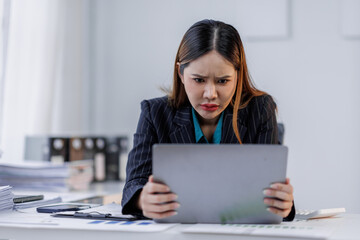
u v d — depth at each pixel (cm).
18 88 261
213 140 147
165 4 337
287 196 109
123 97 343
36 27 278
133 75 342
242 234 98
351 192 301
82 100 329
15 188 207
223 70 123
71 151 272
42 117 280
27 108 269
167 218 112
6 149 254
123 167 300
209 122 147
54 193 200
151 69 339
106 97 346
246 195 110
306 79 309
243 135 144
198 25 128
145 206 112
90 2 349
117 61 345
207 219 112
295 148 309
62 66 306
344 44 304
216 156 107
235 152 107
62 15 304
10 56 258
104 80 346
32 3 275
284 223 117
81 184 234
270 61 313
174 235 101
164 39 337
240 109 146
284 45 312
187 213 112
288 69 311
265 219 112
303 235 95
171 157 108
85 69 345
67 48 309
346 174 302
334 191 303
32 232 110
